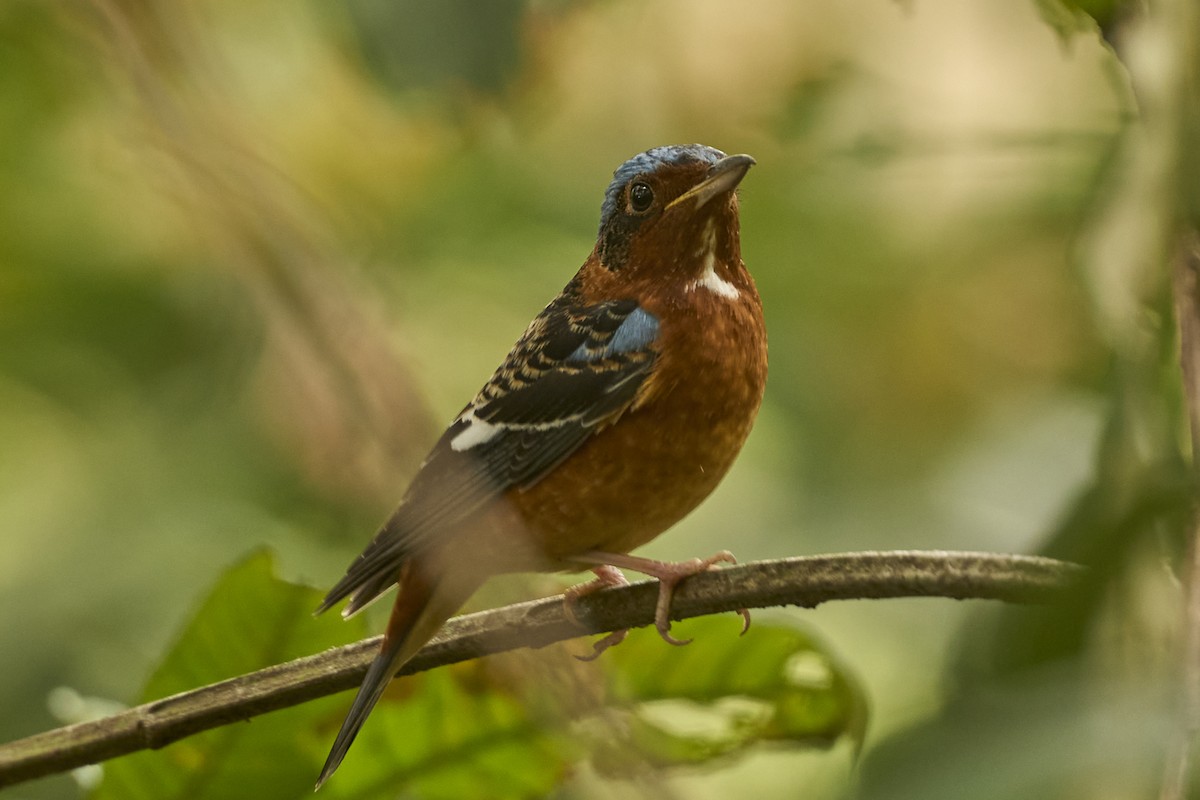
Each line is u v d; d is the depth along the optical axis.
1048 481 11.69
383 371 7.41
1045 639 3.50
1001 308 12.65
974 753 3.08
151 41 7.79
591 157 12.79
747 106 12.25
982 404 12.92
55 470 12.88
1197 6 5.55
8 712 11.46
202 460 12.23
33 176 12.62
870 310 12.97
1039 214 11.23
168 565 11.91
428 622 8.48
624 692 7.43
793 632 7.49
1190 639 3.55
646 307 9.09
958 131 10.70
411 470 7.25
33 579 12.18
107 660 11.71
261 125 11.51
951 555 6.59
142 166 8.38
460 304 12.40
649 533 9.28
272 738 7.39
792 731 7.72
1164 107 5.57
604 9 11.41
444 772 7.67
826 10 12.26
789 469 12.96
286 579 7.35
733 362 9.00
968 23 12.02
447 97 8.25
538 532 9.09
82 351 12.92
